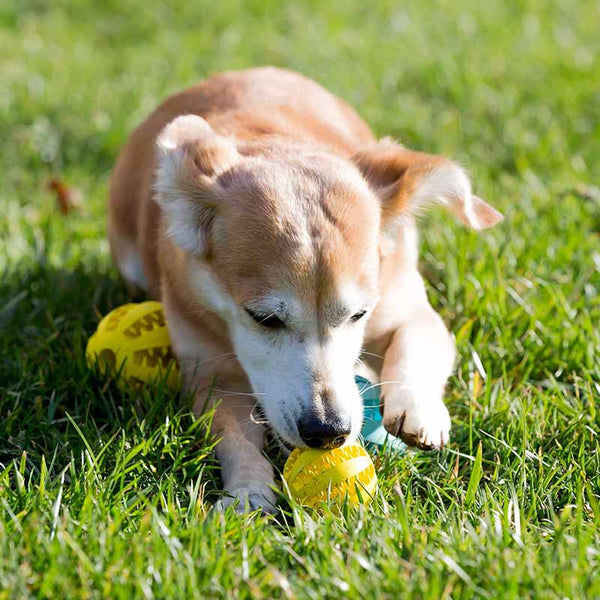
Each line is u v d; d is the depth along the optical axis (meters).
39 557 4.13
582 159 9.15
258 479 5.03
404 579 4.01
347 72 11.38
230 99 6.98
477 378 5.91
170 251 5.95
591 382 5.91
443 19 13.10
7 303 6.84
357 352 5.32
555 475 5.16
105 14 13.87
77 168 9.45
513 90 10.55
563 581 3.98
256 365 5.28
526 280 6.97
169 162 5.59
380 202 5.65
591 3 13.45
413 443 5.18
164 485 4.86
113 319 6.08
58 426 5.64
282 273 5.04
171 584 3.97
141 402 5.73
